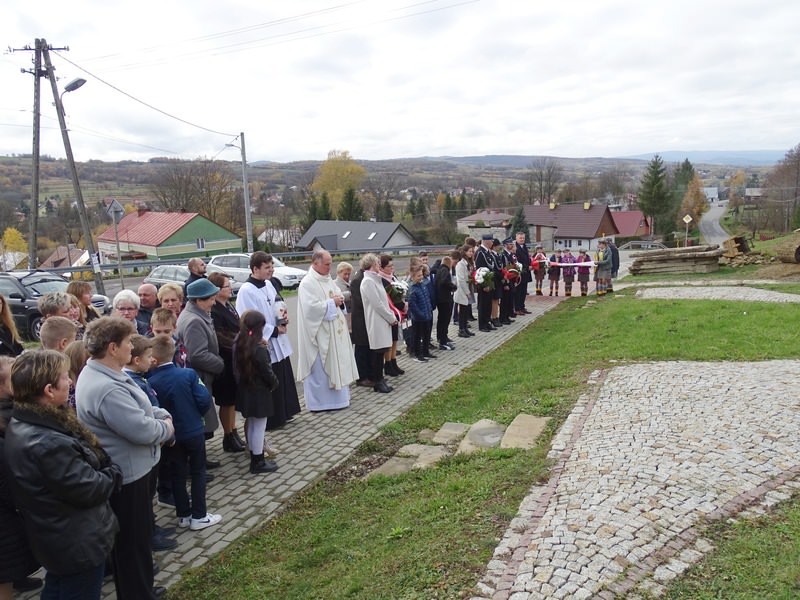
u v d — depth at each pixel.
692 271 19.81
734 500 4.08
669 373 7.36
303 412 7.81
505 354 10.70
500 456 5.46
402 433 6.88
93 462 3.29
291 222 76.25
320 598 3.81
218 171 56.34
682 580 3.28
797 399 6.00
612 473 4.59
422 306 10.16
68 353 4.46
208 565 4.46
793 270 16.83
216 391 6.37
